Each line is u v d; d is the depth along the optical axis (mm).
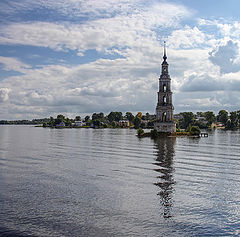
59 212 40750
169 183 54594
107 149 108375
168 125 179250
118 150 104500
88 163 76062
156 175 61031
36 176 60719
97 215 39812
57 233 35125
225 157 85312
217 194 48062
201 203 44094
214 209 41781
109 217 39156
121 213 40406
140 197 46688
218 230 35750
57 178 58812
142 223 37562
